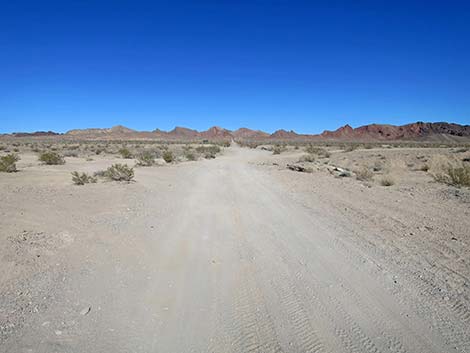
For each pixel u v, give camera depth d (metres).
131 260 6.11
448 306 4.50
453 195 12.91
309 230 8.18
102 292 4.84
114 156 39.72
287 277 5.44
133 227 8.27
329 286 5.11
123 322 4.09
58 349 3.54
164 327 4.00
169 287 5.05
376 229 8.25
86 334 3.82
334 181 17.88
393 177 19.09
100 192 13.01
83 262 5.93
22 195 11.77
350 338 3.82
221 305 4.54
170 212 10.07
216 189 14.81
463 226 8.46
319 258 6.29
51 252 6.31
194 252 6.59
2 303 4.42
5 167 19.22
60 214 9.21
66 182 15.53
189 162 32.53
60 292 4.80
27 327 3.92
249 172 22.92
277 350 3.60
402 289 5.00
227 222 8.95
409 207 10.86
